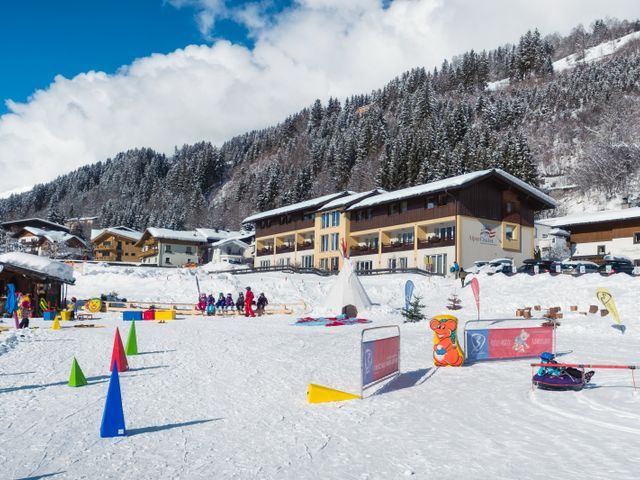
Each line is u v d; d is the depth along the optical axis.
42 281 35.03
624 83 139.12
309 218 70.62
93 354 16.36
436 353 14.34
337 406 9.86
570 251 57.62
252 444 7.52
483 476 6.00
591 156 98.62
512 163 85.62
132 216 155.12
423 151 105.06
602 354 15.94
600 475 5.90
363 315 31.22
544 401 9.87
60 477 6.23
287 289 44.88
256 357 15.88
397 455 6.90
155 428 8.39
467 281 40.41
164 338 20.75
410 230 56.22
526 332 15.68
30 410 9.50
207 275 49.66
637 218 51.47
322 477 6.14
